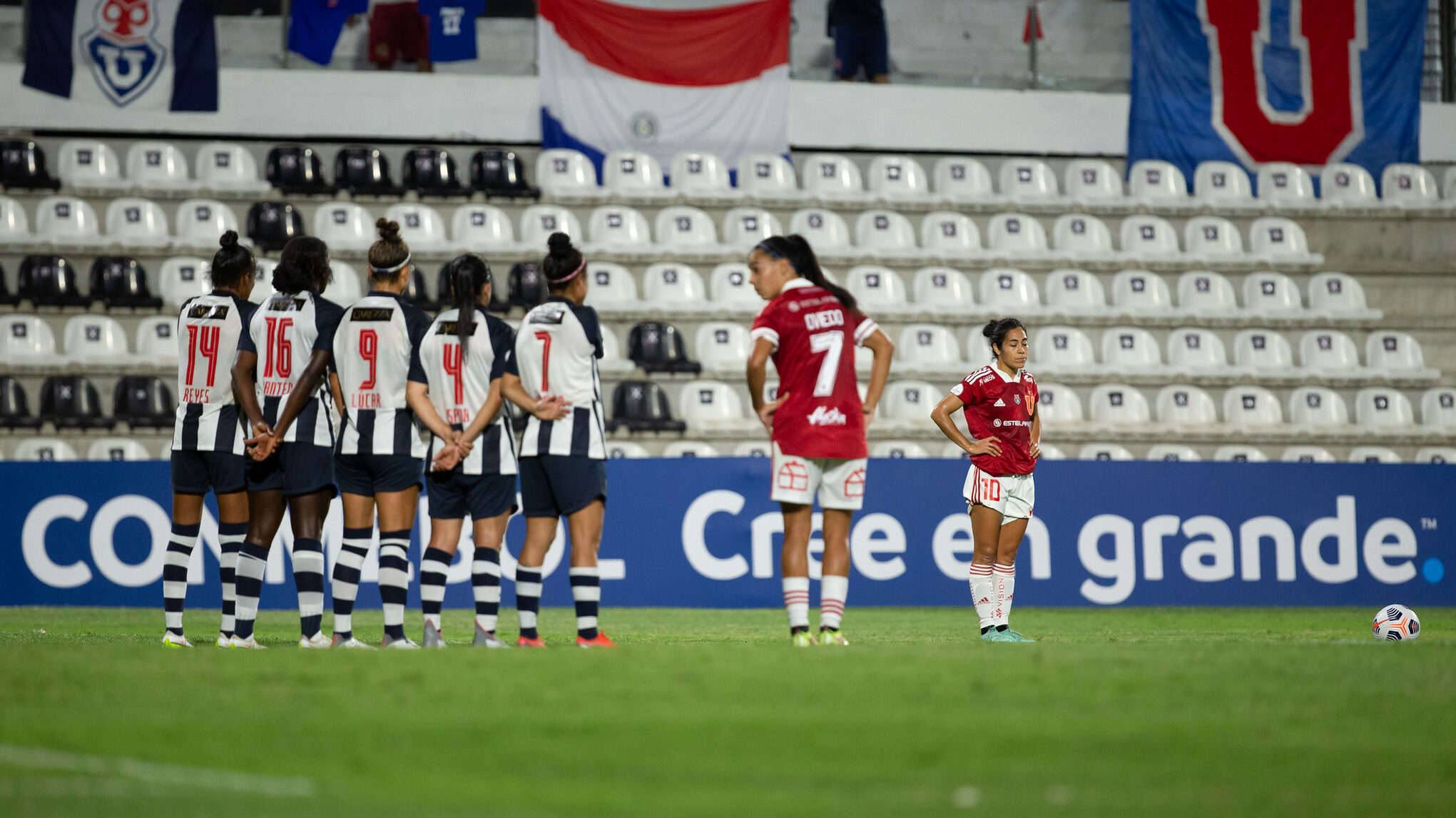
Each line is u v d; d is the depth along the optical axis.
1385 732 10.08
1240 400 46.34
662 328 44.88
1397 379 48.22
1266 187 53.34
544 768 8.77
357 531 19.52
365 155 48.53
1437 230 53.59
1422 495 36.38
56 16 48.66
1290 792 8.10
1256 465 35.72
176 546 20.17
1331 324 49.81
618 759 9.05
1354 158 54.38
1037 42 55.69
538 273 44.72
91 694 11.95
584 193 49.62
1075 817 7.45
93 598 31.98
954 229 50.88
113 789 8.12
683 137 51.84
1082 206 52.19
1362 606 35.84
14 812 7.54
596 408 19.33
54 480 32.03
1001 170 54.41
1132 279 49.66
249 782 8.35
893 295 48.06
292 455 19.30
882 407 45.44
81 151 47.19
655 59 51.66
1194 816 7.49
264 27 50.25
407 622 28.67
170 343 43.31
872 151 53.91
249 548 19.50
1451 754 9.27
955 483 34.94
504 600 32.84
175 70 49.41
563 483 19.06
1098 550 34.94
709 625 27.98
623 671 13.63
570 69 51.06
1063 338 47.34
